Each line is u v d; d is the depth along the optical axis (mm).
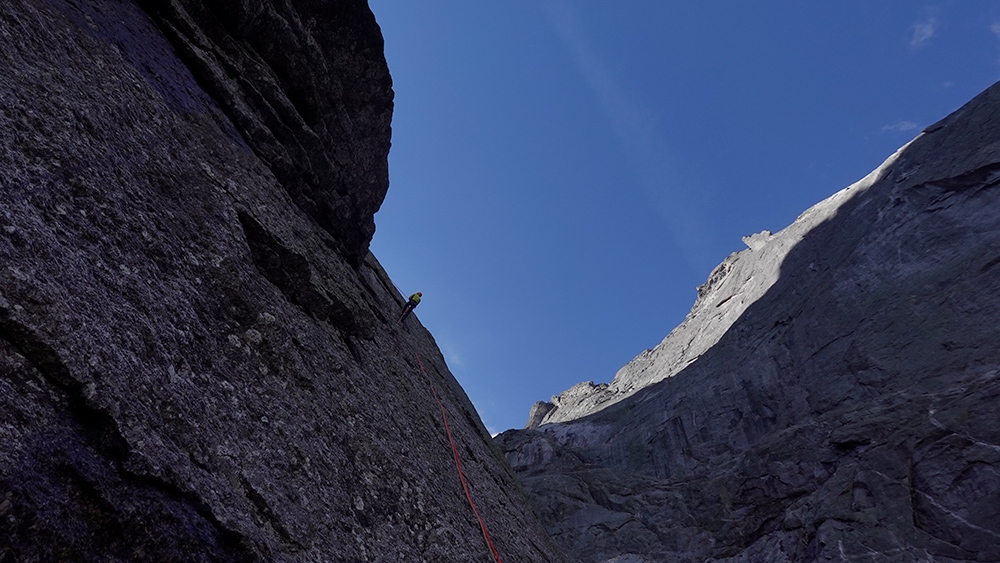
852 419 26906
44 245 5527
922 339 27562
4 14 6996
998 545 18516
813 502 24828
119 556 4594
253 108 14422
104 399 5066
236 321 8820
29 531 3941
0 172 5516
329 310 13109
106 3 10273
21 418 4387
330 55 17453
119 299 6266
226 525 5750
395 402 15336
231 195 10484
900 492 21984
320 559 7160
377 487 10180
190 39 12727
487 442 28688
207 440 6496
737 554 27297
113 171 7426
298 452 8297
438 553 10586
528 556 17562
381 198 21984
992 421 21500
